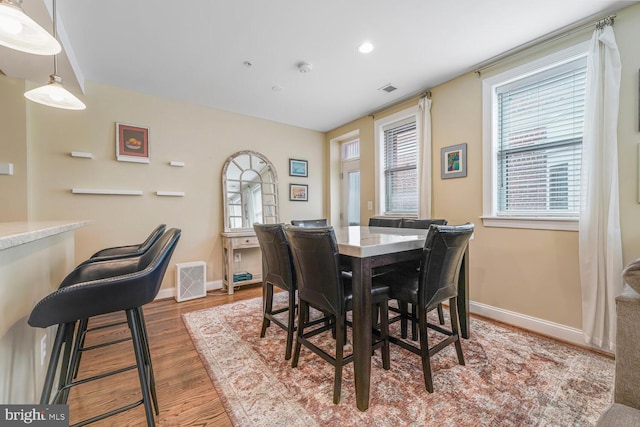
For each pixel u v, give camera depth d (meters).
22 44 1.24
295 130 4.49
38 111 2.66
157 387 1.62
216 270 3.71
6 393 0.99
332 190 4.79
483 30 2.12
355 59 2.53
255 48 2.35
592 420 1.32
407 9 1.89
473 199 2.73
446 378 1.66
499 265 2.54
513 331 2.30
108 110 3.00
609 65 1.88
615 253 1.86
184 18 1.96
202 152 3.62
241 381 1.67
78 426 1.07
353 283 1.47
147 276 1.13
